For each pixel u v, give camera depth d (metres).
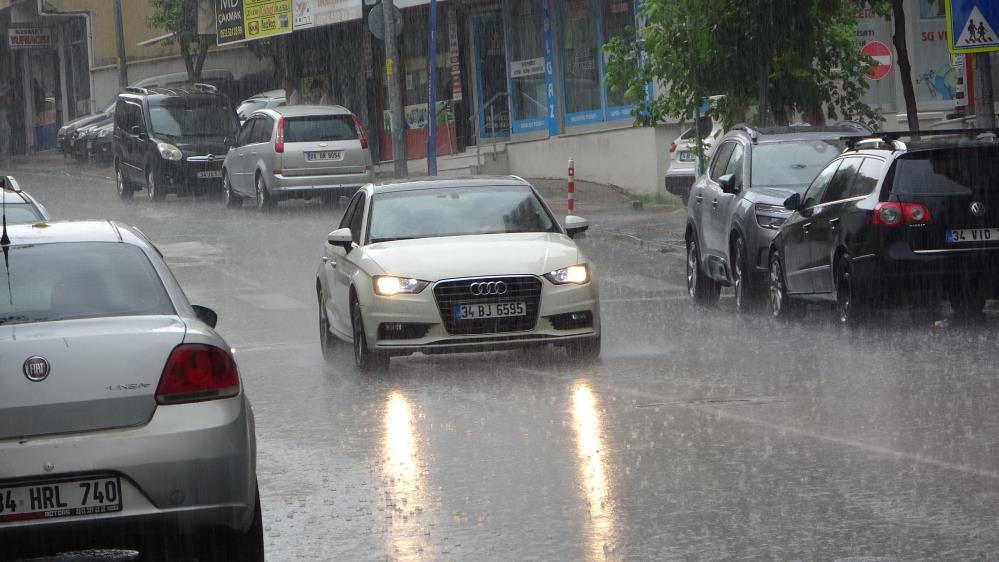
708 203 23.80
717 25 29.34
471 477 11.42
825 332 19.73
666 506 10.26
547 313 17.05
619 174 43.47
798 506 10.12
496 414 14.23
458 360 18.20
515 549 9.27
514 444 12.68
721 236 22.98
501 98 52.97
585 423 13.55
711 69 30.14
